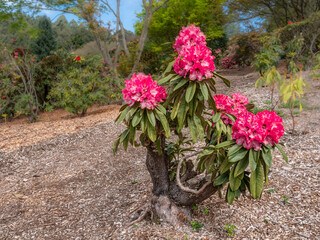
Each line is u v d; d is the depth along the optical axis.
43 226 2.62
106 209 2.79
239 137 1.72
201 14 11.58
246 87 7.57
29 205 3.07
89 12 8.21
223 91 7.58
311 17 9.50
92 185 3.44
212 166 2.06
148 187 3.10
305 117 4.59
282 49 9.10
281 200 2.40
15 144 5.25
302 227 2.01
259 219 2.18
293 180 2.69
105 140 5.15
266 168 1.77
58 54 9.42
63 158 4.52
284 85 3.89
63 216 2.76
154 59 11.80
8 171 4.20
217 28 12.73
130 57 9.30
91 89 7.42
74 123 6.63
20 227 2.64
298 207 2.26
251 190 1.70
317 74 6.37
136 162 3.99
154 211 2.31
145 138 2.04
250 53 14.31
